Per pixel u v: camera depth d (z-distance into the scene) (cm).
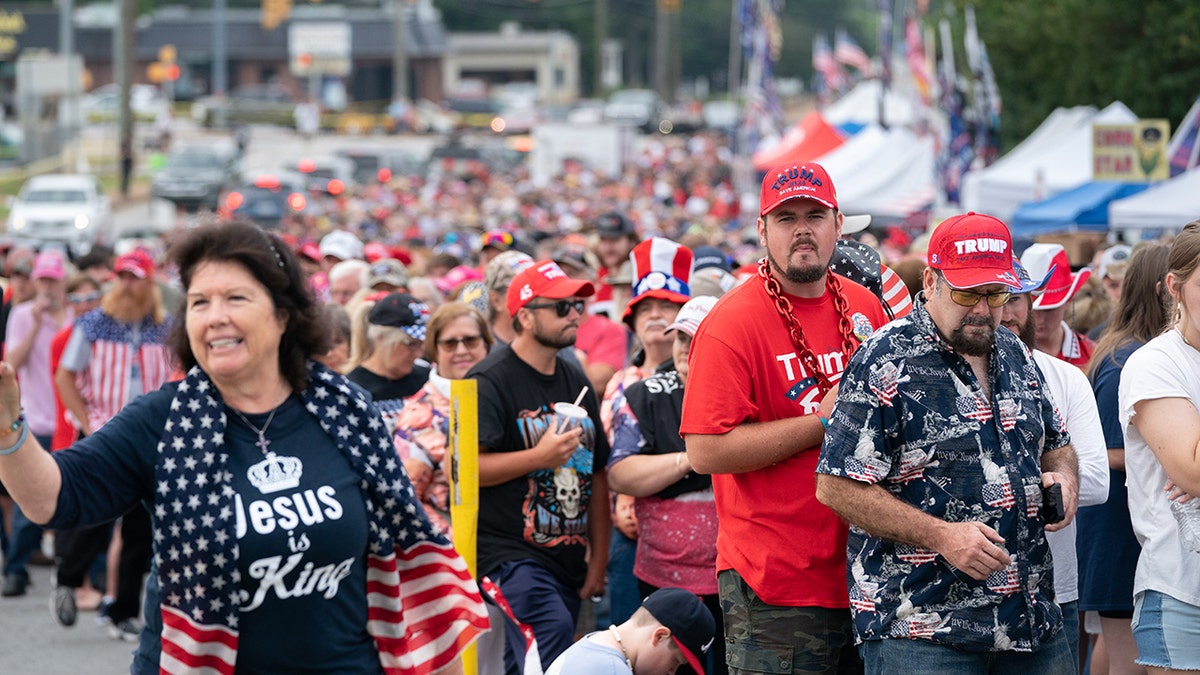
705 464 1155
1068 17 5028
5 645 2103
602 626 1739
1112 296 2052
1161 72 4812
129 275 2219
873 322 1220
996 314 1046
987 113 4538
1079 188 3834
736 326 1162
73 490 862
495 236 2489
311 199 9625
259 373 909
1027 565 1050
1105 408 1342
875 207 5041
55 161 14225
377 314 1794
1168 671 1175
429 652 958
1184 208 3178
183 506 874
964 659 1045
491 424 1455
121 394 2241
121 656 2044
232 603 877
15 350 2525
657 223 6219
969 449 1041
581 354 2019
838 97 9175
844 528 1147
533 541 1467
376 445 934
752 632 1166
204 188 11269
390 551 940
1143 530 1195
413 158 13812
